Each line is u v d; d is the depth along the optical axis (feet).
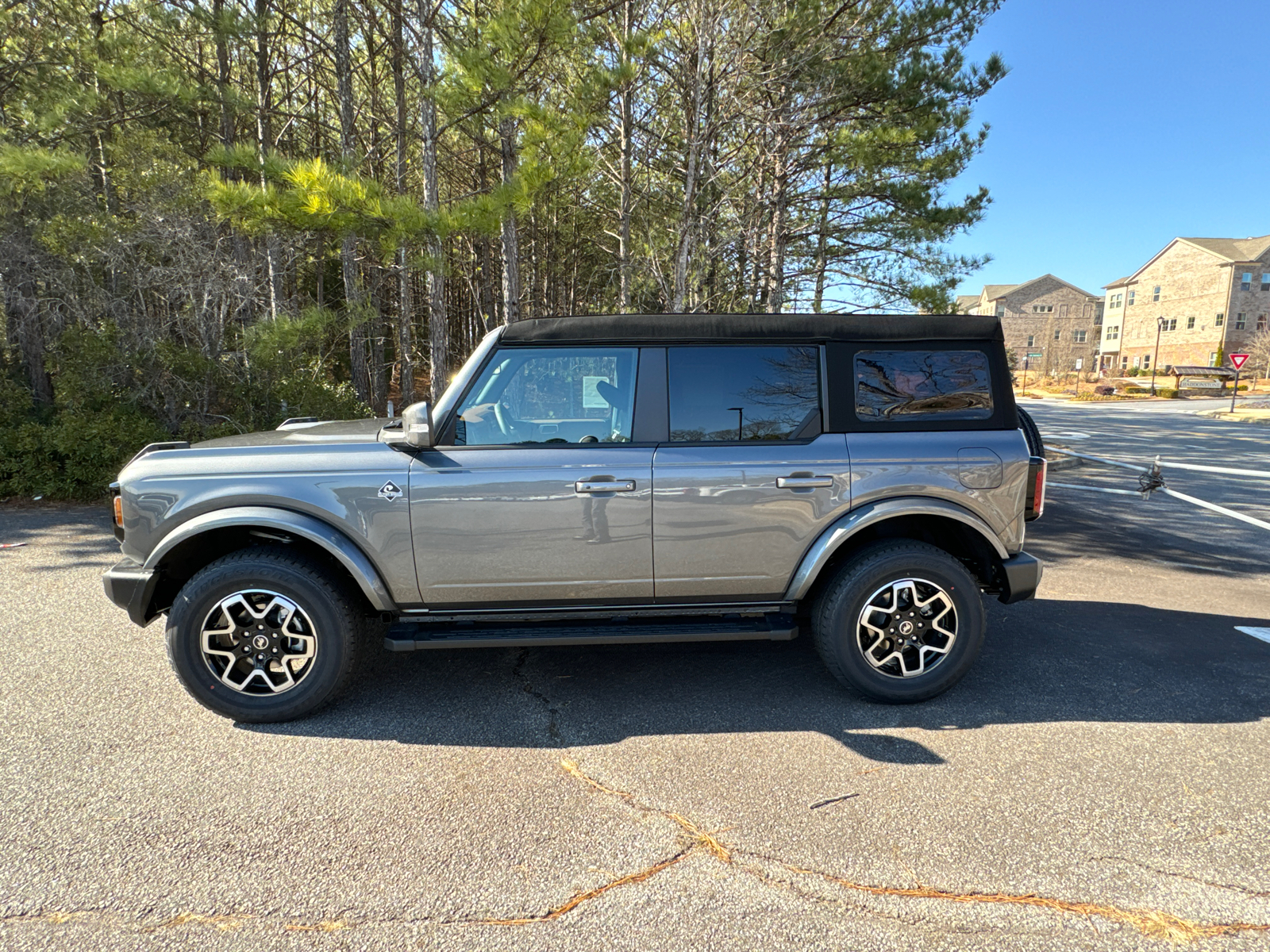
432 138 34.06
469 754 9.98
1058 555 21.80
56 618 15.19
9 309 32.81
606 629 11.05
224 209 25.25
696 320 11.18
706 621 11.46
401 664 13.15
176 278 30.81
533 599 11.08
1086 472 40.81
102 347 28.89
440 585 10.84
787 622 11.41
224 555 11.38
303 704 10.66
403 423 11.32
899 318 11.44
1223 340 192.34
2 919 6.80
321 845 7.97
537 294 78.28
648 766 9.65
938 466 11.18
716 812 8.62
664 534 10.94
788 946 6.55
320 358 38.29
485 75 26.73
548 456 10.83
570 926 6.79
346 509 10.53
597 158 34.94
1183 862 7.72
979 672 12.76
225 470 10.61
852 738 10.41
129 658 13.14
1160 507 29.86
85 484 27.96
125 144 37.55
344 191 25.03
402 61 50.29
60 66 39.73
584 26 33.22
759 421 11.25
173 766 9.58
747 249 40.70
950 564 11.06
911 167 44.11
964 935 6.68
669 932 6.71
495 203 26.45
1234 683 12.30
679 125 41.98
